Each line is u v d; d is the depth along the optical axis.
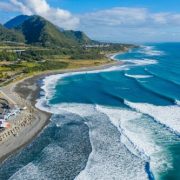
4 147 62.47
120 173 51.84
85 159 57.28
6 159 57.38
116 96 107.06
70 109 91.31
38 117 82.62
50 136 68.88
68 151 60.91
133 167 53.88
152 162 55.41
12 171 52.88
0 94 109.19
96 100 102.81
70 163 55.78
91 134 69.69
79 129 73.19
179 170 52.41
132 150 60.81
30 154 59.59
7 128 70.62
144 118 80.50
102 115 84.25
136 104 95.44
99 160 56.84
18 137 67.75
